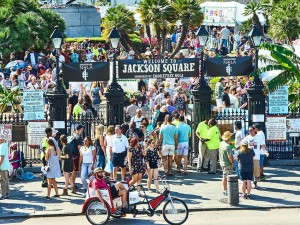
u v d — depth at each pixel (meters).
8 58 52.75
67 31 64.56
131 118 32.09
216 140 29.81
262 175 28.77
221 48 56.06
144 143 27.42
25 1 55.84
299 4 51.03
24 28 52.31
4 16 52.16
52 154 26.52
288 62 30.94
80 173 29.94
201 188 27.84
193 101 31.30
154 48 57.56
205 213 25.00
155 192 26.97
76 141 27.52
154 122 32.28
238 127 28.48
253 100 31.08
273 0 58.09
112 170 27.84
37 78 47.06
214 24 62.19
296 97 32.50
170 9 54.44
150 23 54.72
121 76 31.22
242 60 31.67
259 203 25.89
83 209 23.73
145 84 41.62
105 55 53.62
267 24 57.25
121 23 53.22
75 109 32.84
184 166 29.81
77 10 64.81
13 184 28.73
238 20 61.50
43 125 30.30
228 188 25.70
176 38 59.75
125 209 23.77
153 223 23.84
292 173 30.09
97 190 23.56
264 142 28.25
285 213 24.95
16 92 34.44
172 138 29.30
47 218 24.69
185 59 31.42
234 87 35.94
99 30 65.12
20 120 31.34
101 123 31.48
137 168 26.47
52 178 26.55
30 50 53.25
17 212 25.06
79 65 30.78
